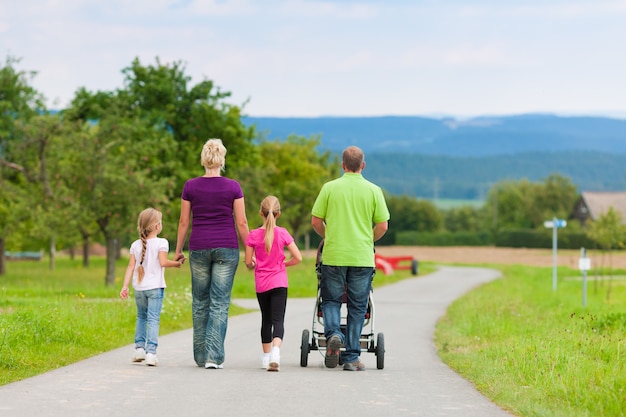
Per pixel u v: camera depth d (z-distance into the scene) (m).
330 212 23.25
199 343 22.92
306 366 24.00
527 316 43.72
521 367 22.94
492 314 43.97
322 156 166.88
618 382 19.70
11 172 93.12
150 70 111.19
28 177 85.81
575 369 22.00
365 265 23.11
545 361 23.36
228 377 20.83
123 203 82.69
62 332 28.25
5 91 96.56
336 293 23.25
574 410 17.56
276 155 154.25
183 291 48.62
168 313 39.34
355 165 23.59
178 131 112.25
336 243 23.11
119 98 97.81
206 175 22.86
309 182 149.62
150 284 23.16
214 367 22.64
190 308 43.25
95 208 82.19
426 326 43.09
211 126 112.44
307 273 106.50
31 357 23.95
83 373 21.19
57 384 19.31
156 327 23.17
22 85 96.94
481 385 20.70
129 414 15.79
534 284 97.69
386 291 81.88
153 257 23.27
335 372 22.73
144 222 23.27
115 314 35.28
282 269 22.95
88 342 28.31
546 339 29.33
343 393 18.80
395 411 16.80
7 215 94.62
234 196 22.69
